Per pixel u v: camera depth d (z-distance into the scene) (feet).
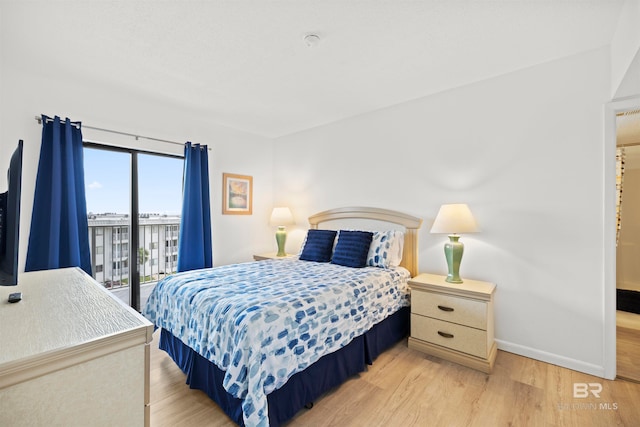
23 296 4.04
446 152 9.64
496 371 7.34
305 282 7.57
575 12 5.87
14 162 3.57
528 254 8.11
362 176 11.87
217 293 6.58
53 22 6.11
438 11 5.83
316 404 6.10
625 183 13.32
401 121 10.73
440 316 8.16
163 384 6.79
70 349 2.48
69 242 8.68
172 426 5.43
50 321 3.08
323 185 13.28
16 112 8.13
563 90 7.63
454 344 7.89
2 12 5.75
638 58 5.26
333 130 12.87
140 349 2.93
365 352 7.68
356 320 7.20
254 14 5.89
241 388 4.91
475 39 6.79
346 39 6.76
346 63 7.86
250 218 14.33
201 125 12.48
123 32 6.48
